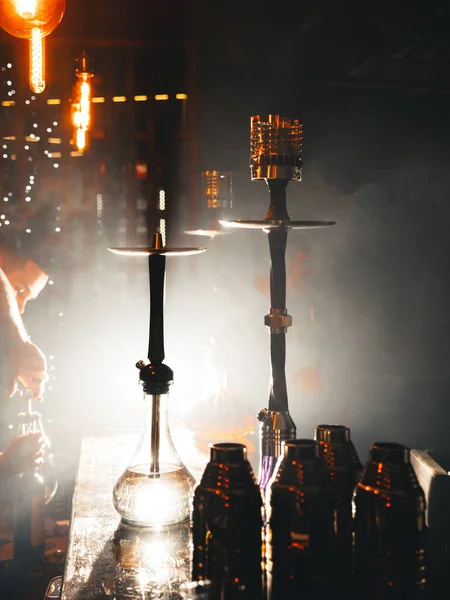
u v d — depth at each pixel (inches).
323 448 36.9
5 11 67.9
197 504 35.2
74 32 152.5
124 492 48.0
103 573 39.6
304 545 33.7
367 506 33.7
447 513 41.9
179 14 150.8
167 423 48.8
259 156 52.2
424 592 33.4
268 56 165.5
